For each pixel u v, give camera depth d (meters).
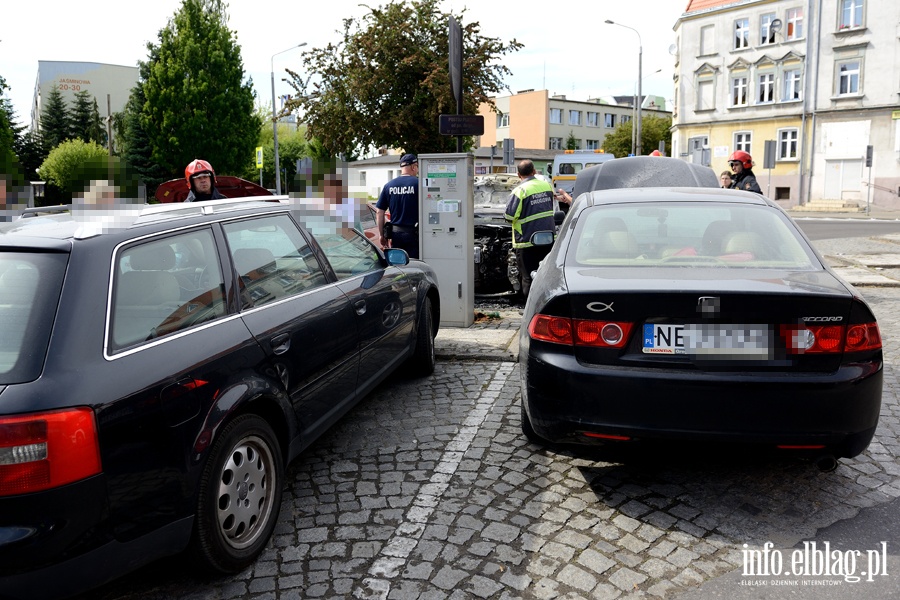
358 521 3.57
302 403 3.70
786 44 40.56
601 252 4.14
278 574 3.12
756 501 3.75
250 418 3.18
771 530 3.45
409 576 3.08
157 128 36.47
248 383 3.17
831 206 37.41
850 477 4.02
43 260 2.67
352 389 4.41
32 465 2.28
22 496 2.28
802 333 3.33
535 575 3.07
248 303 3.48
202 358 2.97
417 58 15.31
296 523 3.56
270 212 4.09
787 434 3.29
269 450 3.34
